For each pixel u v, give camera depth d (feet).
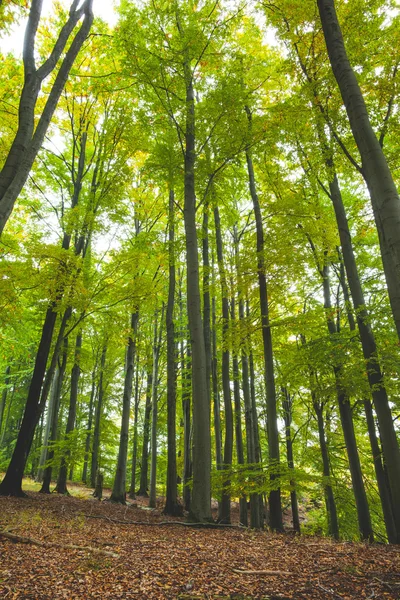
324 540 20.74
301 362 30.78
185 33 28.43
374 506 38.99
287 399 50.08
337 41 14.65
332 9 15.28
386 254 11.46
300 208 30.19
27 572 11.27
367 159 12.75
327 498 37.93
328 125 24.63
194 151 30.09
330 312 30.73
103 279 32.94
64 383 74.64
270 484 23.99
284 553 15.69
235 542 18.26
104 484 75.72
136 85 31.86
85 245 37.73
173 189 39.19
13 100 33.32
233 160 31.09
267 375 28.04
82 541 15.75
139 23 29.32
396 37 23.38
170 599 9.93
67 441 39.68
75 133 41.22
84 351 47.80
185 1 30.60
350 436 29.40
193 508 24.56
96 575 11.49
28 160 15.87
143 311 42.83
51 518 20.94
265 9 25.96
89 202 35.73
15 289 30.27
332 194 30.37
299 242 29.73
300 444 52.37
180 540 18.02
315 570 12.76
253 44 35.94
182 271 57.88
